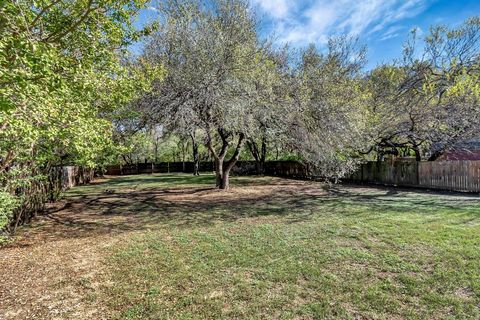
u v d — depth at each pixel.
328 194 10.34
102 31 4.19
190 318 2.71
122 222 6.76
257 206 8.27
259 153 20.86
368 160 13.75
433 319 2.59
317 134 9.77
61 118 3.46
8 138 4.25
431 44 11.60
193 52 8.28
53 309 2.93
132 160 25.94
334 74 10.45
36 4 3.13
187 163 26.64
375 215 6.62
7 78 2.70
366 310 2.76
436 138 10.99
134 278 3.60
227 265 3.92
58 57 3.41
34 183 7.34
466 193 9.70
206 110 8.80
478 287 3.10
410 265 3.73
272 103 9.18
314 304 2.89
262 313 2.76
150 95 8.55
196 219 6.79
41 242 5.25
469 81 9.24
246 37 9.21
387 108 12.29
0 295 3.23
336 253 4.24
